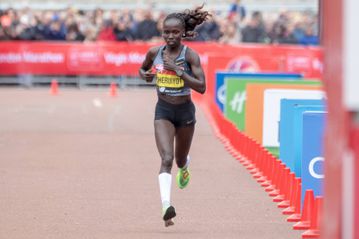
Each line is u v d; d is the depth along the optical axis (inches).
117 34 2362.2
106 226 734.5
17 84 2352.4
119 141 1336.1
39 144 1290.6
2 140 1332.4
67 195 882.1
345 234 358.3
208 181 981.2
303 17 2496.3
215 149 1264.8
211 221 761.0
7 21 2351.1
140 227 731.4
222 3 2849.4
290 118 917.8
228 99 1470.2
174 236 695.1
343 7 347.3
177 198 872.3
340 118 354.0
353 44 343.9
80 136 1389.0
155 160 1144.2
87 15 2458.2
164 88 719.7
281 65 2032.5
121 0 2903.5
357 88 344.2
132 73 2348.7
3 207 817.5
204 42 2346.2
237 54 2199.8
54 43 2348.7
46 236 692.7
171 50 722.2
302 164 773.9
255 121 1244.5
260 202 855.7
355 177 350.9
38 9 2684.5
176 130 736.3
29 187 928.3
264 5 2704.2
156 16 2593.5
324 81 368.8
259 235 703.1
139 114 1722.4
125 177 1001.5
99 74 2347.4
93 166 1083.3
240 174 1035.9
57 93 2210.9
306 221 730.8
